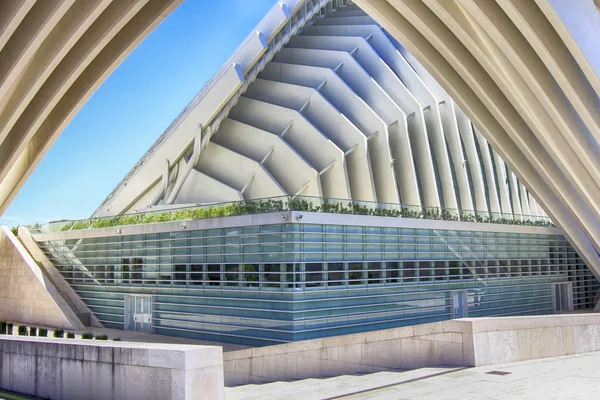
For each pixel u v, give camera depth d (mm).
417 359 12719
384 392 9586
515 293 36031
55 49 18906
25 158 25281
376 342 13320
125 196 42219
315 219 25000
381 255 27906
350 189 41125
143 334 29828
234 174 40625
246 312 25828
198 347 8961
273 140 40719
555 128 25000
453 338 12117
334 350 13805
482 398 8875
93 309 33938
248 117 42844
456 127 47750
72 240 35688
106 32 19688
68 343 10398
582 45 18000
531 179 31203
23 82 19922
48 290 33062
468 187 47906
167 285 29578
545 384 9852
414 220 29594
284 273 24359
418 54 26141
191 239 28484
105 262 33344
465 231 32750
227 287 26688
